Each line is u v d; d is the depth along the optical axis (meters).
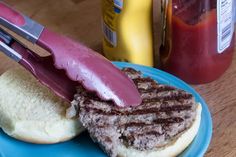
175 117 0.43
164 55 0.53
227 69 0.54
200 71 0.52
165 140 0.42
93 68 0.43
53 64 0.44
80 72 0.43
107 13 0.53
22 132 0.44
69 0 0.66
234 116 0.49
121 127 0.42
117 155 0.42
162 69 0.54
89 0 0.66
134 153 0.41
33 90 0.49
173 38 0.51
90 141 0.45
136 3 0.50
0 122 0.46
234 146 0.46
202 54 0.51
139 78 0.47
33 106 0.47
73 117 0.44
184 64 0.52
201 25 0.49
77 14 0.64
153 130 0.42
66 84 0.46
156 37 0.58
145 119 0.43
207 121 0.45
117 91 0.44
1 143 0.45
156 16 0.62
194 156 0.42
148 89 0.46
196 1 0.48
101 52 0.57
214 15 0.49
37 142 0.45
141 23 0.52
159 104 0.44
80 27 0.61
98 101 0.43
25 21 0.42
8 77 0.50
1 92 0.49
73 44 0.44
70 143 0.45
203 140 0.43
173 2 0.49
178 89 0.46
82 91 0.44
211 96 0.51
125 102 0.44
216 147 0.46
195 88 0.52
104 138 0.42
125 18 0.51
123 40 0.53
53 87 0.46
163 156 0.41
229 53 0.53
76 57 0.43
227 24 0.50
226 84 0.52
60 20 0.63
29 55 0.46
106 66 0.44
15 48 0.45
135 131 0.42
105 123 0.42
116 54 0.54
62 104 0.47
